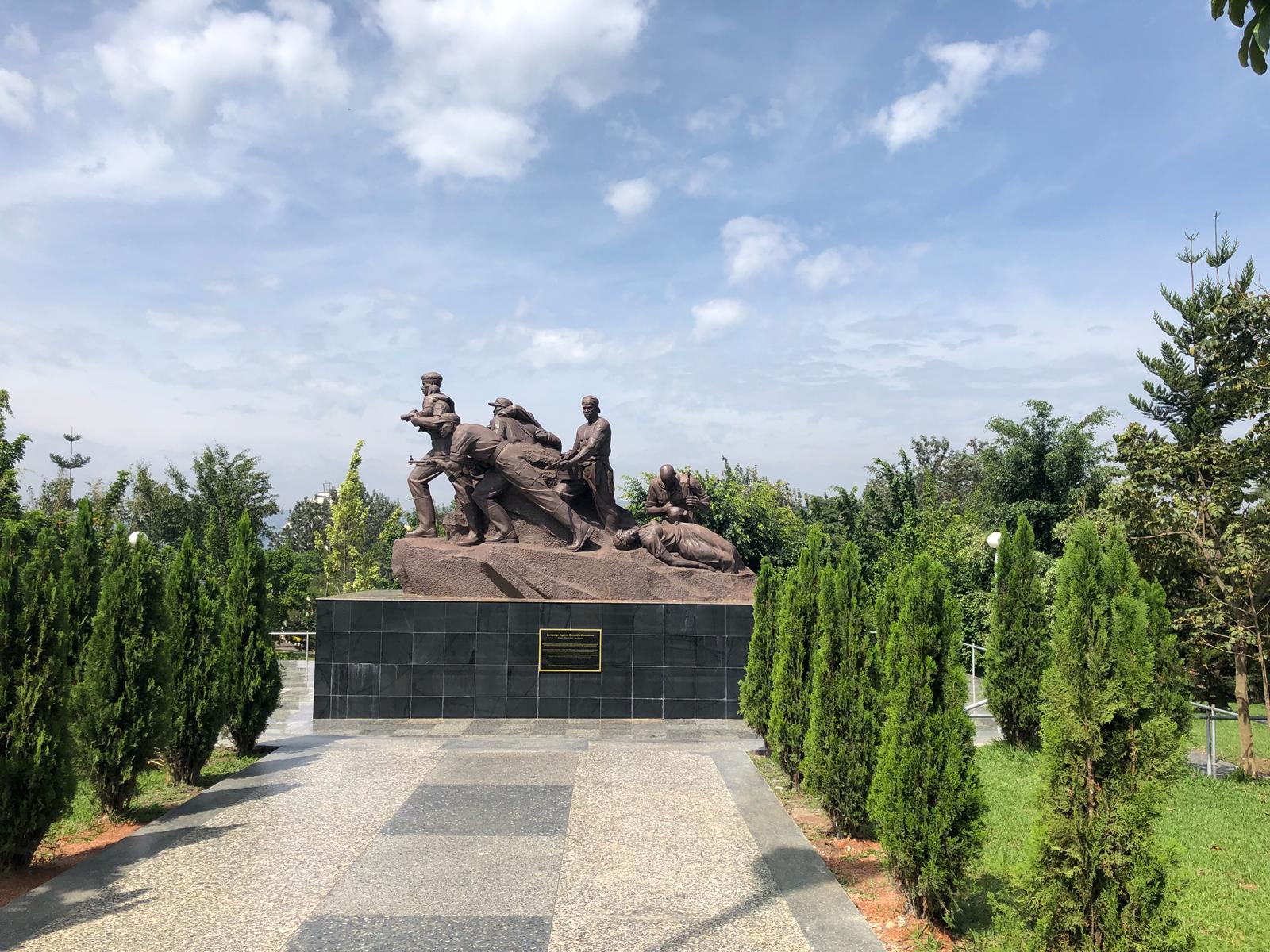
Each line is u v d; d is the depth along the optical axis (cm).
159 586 877
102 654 832
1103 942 455
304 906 616
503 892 643
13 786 680
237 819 820
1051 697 486
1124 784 458
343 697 1387
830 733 777
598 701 1405
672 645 1420
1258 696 1394
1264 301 1256
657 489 1692
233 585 1109
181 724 941
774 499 3253
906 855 584
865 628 780
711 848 740
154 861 706
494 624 1409
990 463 2773
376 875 675
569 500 1577
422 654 1399
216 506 3319
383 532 3819
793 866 699
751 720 1100
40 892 639
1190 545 1208
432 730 1298
